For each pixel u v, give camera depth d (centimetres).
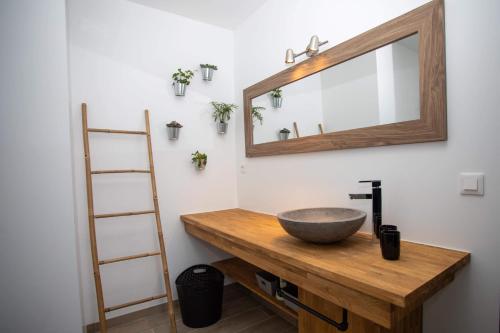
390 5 137
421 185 127
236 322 201
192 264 235
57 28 161
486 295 108
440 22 116
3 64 149
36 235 154
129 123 211
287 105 199
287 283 171
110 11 205
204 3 220
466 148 112
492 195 106
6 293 149
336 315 128
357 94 152
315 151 178
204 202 245
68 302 160
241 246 158
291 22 197
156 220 206
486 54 106
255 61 234
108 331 191
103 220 199
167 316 211
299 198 194
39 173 155
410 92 128
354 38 151
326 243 131
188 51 239
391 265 102
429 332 125
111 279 201
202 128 245
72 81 190
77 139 191
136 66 215
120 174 206
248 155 240
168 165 227
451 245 117
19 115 152
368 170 149
